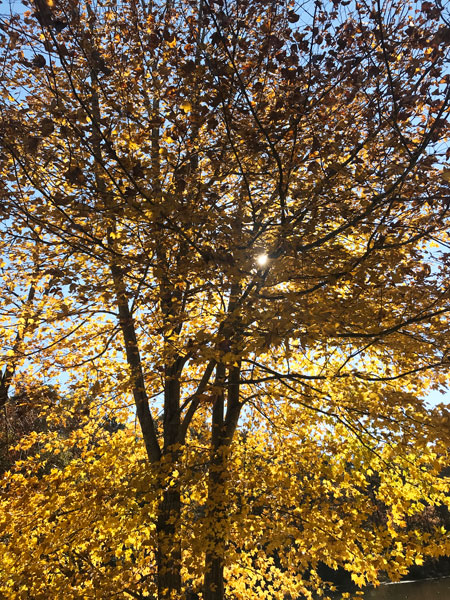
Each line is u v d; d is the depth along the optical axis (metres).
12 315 6.05
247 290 5.19
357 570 5.24
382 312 4.94
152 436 6.49
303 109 4.21
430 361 5.28
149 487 4.80
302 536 4.91
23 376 6.86
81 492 5.02
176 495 5.69
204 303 5.68
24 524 5.00
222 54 4.49
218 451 5.24
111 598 4.84
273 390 6.02
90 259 5.90
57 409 6.07
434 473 5.38
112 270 5.49
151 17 4.98
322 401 5.77
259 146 4.40
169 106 4.58
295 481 5.64
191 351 4.55
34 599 4.68
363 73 4.41
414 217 5.36
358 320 4.66
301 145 4.92
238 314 4.29
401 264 5.14
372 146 5.05
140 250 5.52
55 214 4.67
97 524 4.58
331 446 5.49
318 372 6.69
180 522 4.93
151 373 5.41
